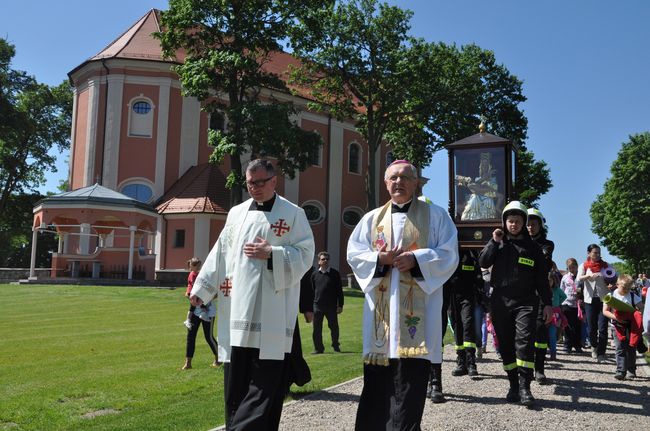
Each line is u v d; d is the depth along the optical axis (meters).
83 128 35.06
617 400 6.47
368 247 4.51
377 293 4.30
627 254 55.34
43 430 5.24
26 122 42.09
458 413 5.82
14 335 12.70
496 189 11.33
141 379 7.77
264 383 4.17
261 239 4.35
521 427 5.27
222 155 27.59
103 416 5.72
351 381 7.43
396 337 4.12
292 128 28.42
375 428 4.21
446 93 34.44
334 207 41.28
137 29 37.47
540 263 6.62
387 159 45.50
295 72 35.25
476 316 9.76
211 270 4.65
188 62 27.91
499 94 38.78
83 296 22.95
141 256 32.38
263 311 4.27
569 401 6.41
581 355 11.08
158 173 34.16
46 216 29.53
